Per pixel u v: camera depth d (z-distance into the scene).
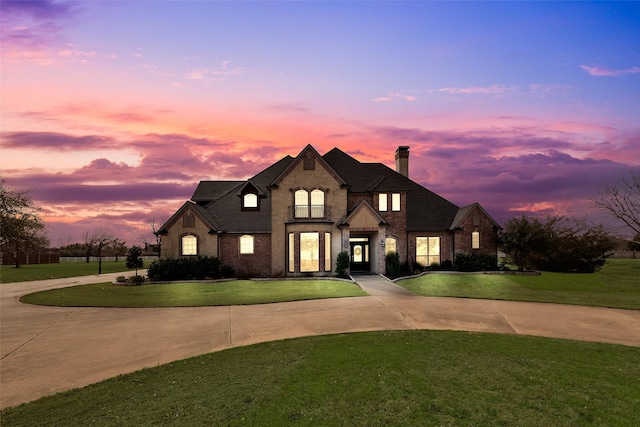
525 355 9.82
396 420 6.46
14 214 50.00
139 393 7.79
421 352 10.03
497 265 30.14
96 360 10.06
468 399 7.22
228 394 7.57
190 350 10.78
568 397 7.30
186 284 25.28
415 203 32.56
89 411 7.04
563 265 31.02
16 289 24.64
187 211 28.48
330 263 27.98
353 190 30.08
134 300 19.06
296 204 28.50
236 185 34.50
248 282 25.83
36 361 10.02
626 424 6.33
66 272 39.00
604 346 10.80
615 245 33.12
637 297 19.44
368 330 12.57
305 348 10.48
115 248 65.94
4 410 7.20
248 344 11.19
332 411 6.78
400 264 30.02
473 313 15.27
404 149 35.06
